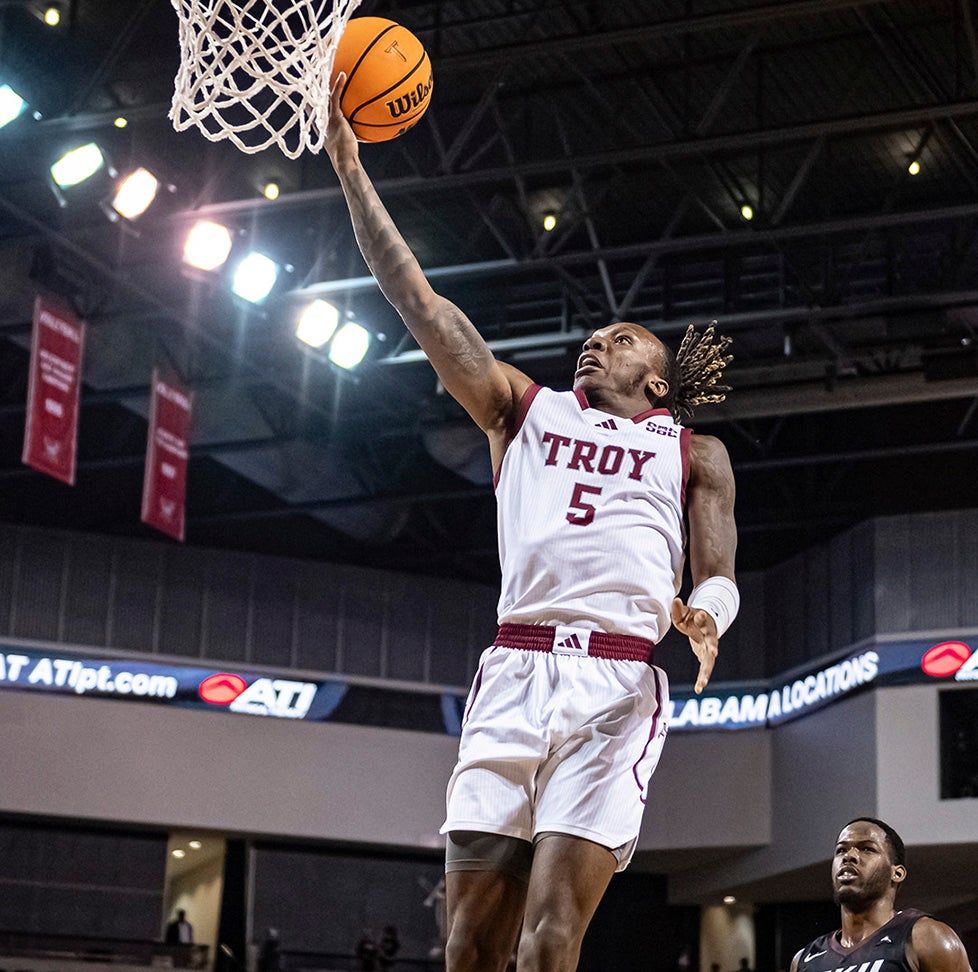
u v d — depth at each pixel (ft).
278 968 73.51
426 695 80.18
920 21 51.39
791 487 75.77
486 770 11.02
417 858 80.69
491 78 54.44
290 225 60.54
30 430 53.47
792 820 74.49
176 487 60.90
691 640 10.84
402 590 81.25
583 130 57.88
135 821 73.92
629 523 11.37
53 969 69.10
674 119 57.41
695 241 54.29
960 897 77.36
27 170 52.03
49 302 55.01
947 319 58.75
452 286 66.03
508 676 11.19
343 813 77.25
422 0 50.31
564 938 10.35
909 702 69.51
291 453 68.33
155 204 53.98
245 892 77.82
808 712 74.59
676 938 84.07
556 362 61.67
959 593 69.87
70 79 54.03
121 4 50.29
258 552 79.87
